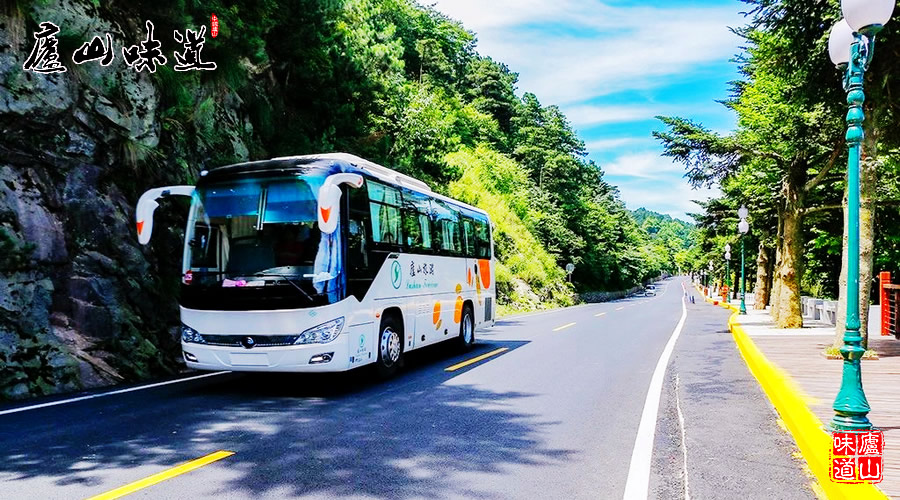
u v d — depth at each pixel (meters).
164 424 7.04
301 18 18.69
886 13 5.70
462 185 42.03
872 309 24.61
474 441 6.40
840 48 6.55
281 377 10.41
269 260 8.58
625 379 10.19
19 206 9.68
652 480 5.19
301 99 20.38
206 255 8.88
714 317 28.27
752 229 29.92
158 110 12.92
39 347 9.09
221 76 15.25
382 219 10.19
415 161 23.22
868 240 10.92
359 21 24.48
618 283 87.94
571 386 9.55
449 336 13.11
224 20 14.80
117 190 11.53
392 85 23.25
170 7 13.38
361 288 9.23
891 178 17.02
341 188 8.97
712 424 7.07
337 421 7.25
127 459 5.68
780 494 4.80
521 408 7.99
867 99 10.83
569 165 68.12
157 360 10.70
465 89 72.06
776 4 11.09
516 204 54.47
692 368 11.42
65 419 7.27
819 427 5.93
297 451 5.98
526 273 44.59
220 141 15.35
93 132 11.23
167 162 13.02
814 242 27.42
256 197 8.82
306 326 8.38
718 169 17.52
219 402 8.34
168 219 12.47
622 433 6.74
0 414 7.51
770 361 10.64
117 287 10.74
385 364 10.09
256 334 8.46
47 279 9.70
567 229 64.31
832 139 14.35
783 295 17.95
